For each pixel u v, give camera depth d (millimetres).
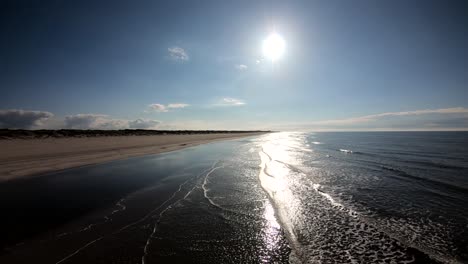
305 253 5266
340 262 4914
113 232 6082
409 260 5016
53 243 5398
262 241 5797
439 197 9578
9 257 4773
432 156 22469
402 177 13383
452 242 5820
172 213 7570
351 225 6832
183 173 13859
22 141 28453
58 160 16578
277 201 8984
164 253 5129
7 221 6566
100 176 12414
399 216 7551
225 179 12594
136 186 10695
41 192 9336
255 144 43750
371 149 31031
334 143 46125
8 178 11414
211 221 6992
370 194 10047
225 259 4953
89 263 4648
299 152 28188
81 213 7320
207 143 43656
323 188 11016
